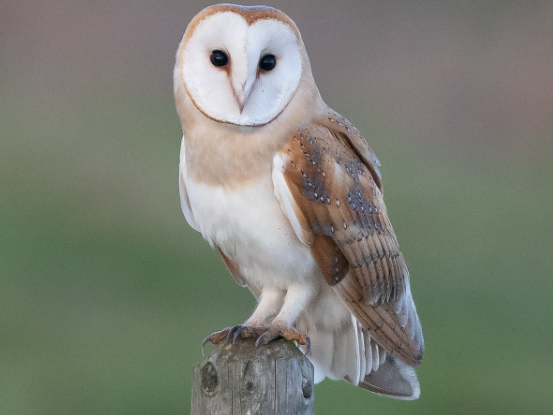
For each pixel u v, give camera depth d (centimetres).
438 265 1661
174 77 795
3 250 1664
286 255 786
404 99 2512
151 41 2627
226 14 752
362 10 2669
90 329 1466
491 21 2747
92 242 1692
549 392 1381
